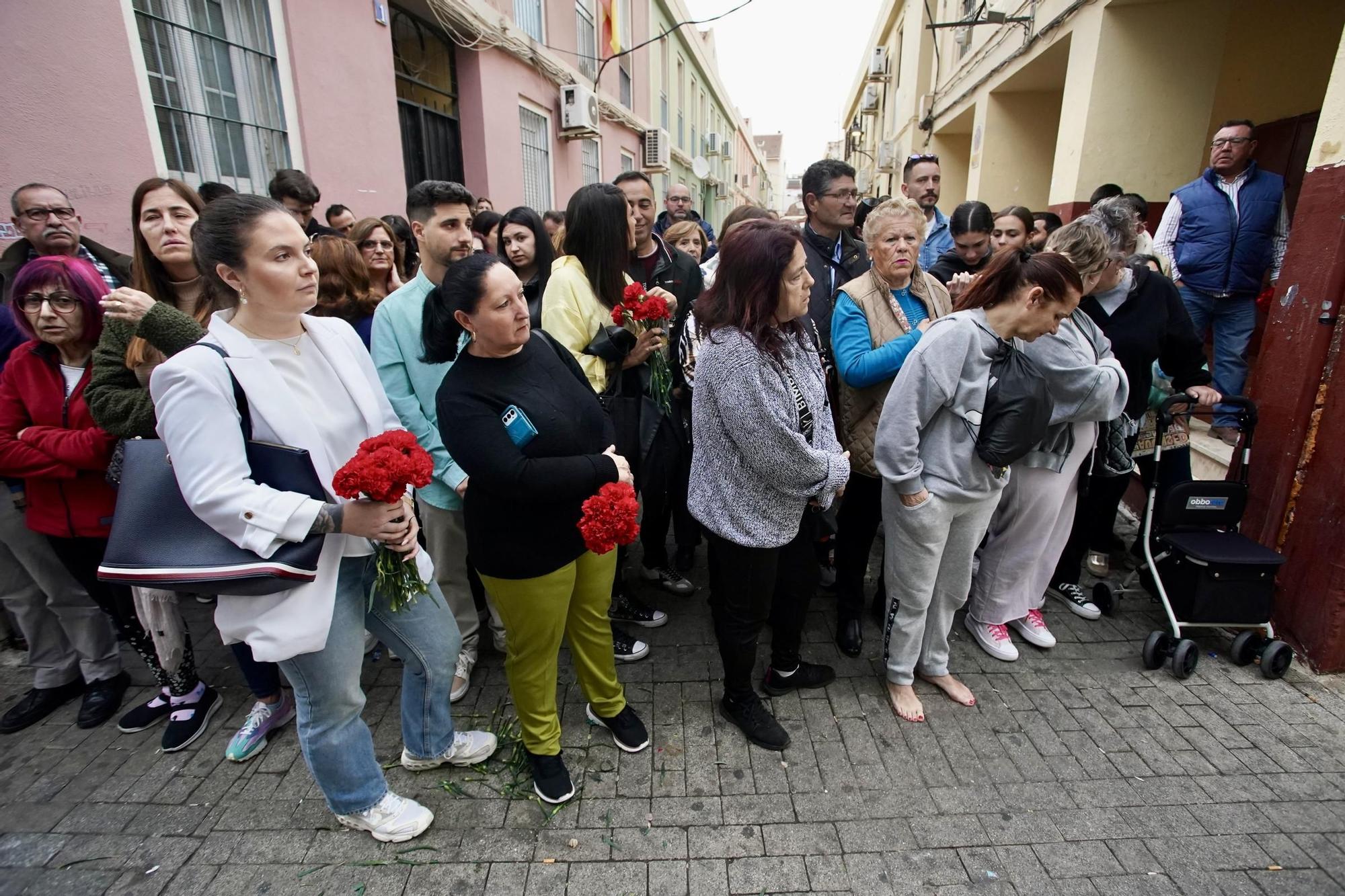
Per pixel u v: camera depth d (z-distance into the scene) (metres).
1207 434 3.94
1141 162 4.90
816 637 2.83
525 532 1.69
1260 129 5.11
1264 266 3.77
